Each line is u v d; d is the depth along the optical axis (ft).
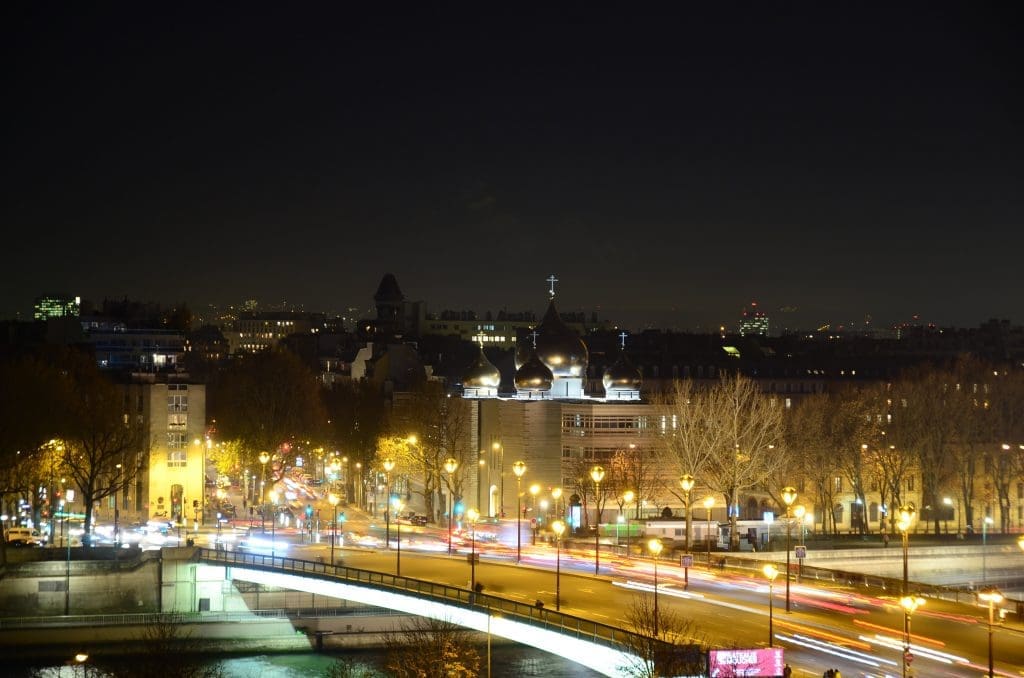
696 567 610.65
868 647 430.61
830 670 366.43
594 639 426.10
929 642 437.99
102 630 629.51
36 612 641.81
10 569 641.40
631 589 542.57
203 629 627.87
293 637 632.79
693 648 382.63
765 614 481.05
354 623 639.35
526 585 558.56
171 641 570.46
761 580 564.71
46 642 625.82
